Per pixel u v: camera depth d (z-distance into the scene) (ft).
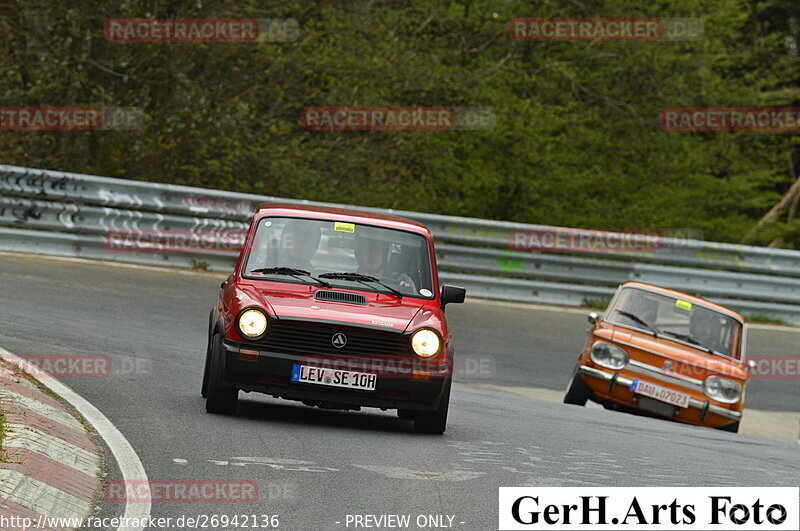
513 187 384.27
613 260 277.23
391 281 117.70
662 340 173.58
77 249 229.25
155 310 188.65
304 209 123.54
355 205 319.47
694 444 130.00
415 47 363.56
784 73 476.54
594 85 400.67
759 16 550.77
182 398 118.73
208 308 199.52
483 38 388.57
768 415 196.13
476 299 261.44
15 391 101.09
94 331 159.12
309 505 78.59
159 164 301.84
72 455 84.48
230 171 308.81
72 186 230.48
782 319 283.59
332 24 323.16
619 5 403.13
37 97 288.92
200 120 304.91
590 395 171.73
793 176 529.86
